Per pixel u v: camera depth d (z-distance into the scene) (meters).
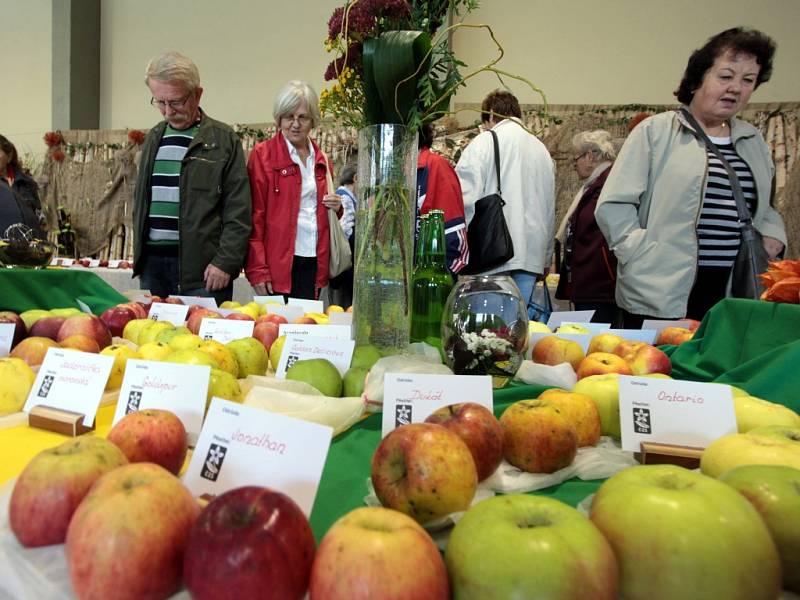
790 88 4.08
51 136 5.07
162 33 5.20
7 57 5.68
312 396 0.80
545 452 0.62
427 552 0.36
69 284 1.51
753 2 4.12
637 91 4.33
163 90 2.00
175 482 0.43
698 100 1.73
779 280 1.04
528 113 4.23
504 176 2.10
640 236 1.78
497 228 2.03
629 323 1.94
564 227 2.96
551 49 4.42
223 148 2.12
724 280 1.78
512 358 0.91
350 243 3.04
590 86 4.39
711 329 1.14
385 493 0.51
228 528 0.36
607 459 0.69
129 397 0.74
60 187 5.12
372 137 1.01
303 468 0.51
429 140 1.37
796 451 0.53
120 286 3.34
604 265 2.50
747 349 1.05
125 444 0.56
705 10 4.20
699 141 1.72
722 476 0.50
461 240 1.90
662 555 0.37
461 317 0.93
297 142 2.30
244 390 0.87
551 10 4.41
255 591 0.34
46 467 0.45
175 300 1.60
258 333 1.18
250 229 2.17
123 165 4.95
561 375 0.98
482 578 0.36
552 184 2.24
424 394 0.72
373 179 1.02
